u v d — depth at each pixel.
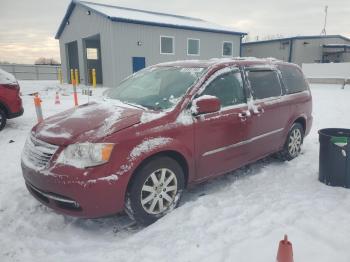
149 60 21.09
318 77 24.98
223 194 3.99
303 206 3.46
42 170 3.05
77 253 2.96
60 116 3.81
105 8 22.30
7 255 2.94
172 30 21.72
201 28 22.75
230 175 4.75
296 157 5.50
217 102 3.64
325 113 10.06
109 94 4.67
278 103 4.80
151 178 3.31
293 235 2.87
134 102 4.02
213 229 3.13
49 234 3.33
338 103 12.20
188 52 22.88
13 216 3.61
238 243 2.80
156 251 2.83
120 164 3.02
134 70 20.56
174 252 2.79
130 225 3.47
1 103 7.55
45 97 15.54
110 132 3.07
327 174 4.14
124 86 4.70
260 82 4.66
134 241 3.05
